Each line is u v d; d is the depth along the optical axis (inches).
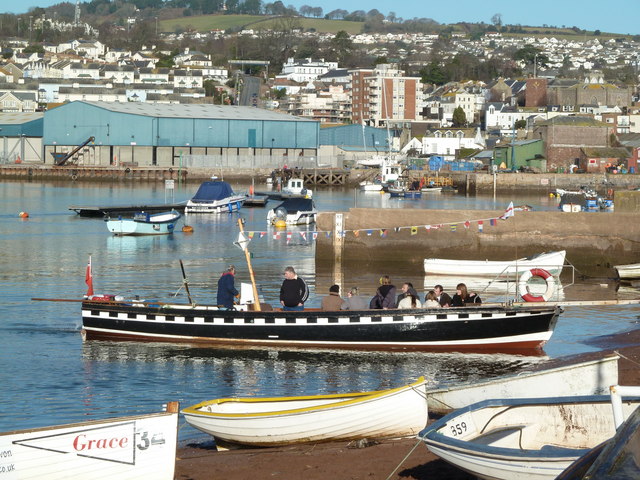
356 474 629.0
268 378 992.2
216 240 2571.4
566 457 514.0
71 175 5836.6
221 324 1123.9
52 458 564.1
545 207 4205.2
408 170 6294.3
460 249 1946.4
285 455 678.5
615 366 754.2
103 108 5964.6
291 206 3186.5
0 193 4606.3
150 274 1839.3
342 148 7066.9
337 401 706.2
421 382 684.7
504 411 609.0
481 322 1113.4
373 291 1641.2
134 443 576.7
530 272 1269.7
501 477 531.8
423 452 667.4
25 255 2149.4
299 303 1140.5
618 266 1835.6
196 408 716.7
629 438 387.9
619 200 2087.8
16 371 1005.2
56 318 1300.4
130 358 1070.4
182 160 5925.2
